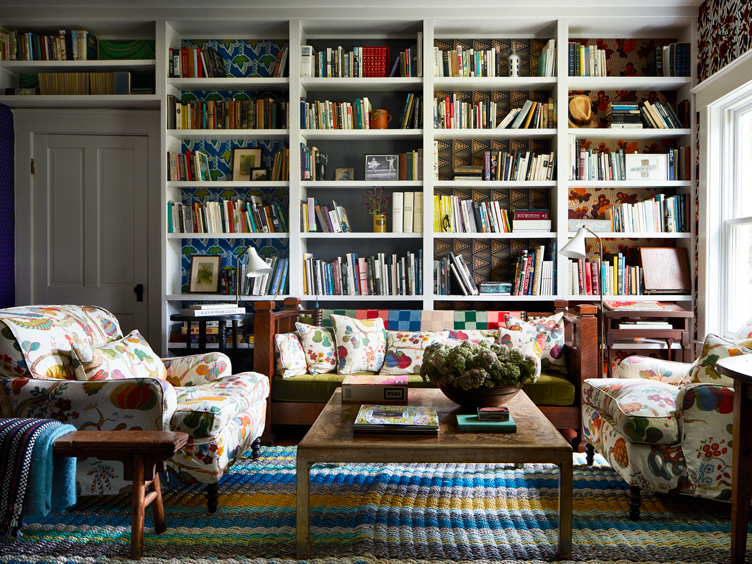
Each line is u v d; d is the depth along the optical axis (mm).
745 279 3285
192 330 3824
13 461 1482
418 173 3711
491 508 2049
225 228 3762
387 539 1789
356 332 3082
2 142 3871
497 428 1770
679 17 3602
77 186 4023
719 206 3439
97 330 2402
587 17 3594
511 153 3896
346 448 1653
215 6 3633
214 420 1968
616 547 1738
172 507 2078
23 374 1967
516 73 3729
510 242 3920
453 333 3164
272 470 2494
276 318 3016
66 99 3750
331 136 3803
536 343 3025
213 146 3984
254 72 3984
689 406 1863
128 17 3654
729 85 3170
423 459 1645
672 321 3709
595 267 3645
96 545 1754
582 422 2699
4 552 1707
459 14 3600
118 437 1588
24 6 3627
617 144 3895
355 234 3672
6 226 3924
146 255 4020
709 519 1974
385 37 3918
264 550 1716
